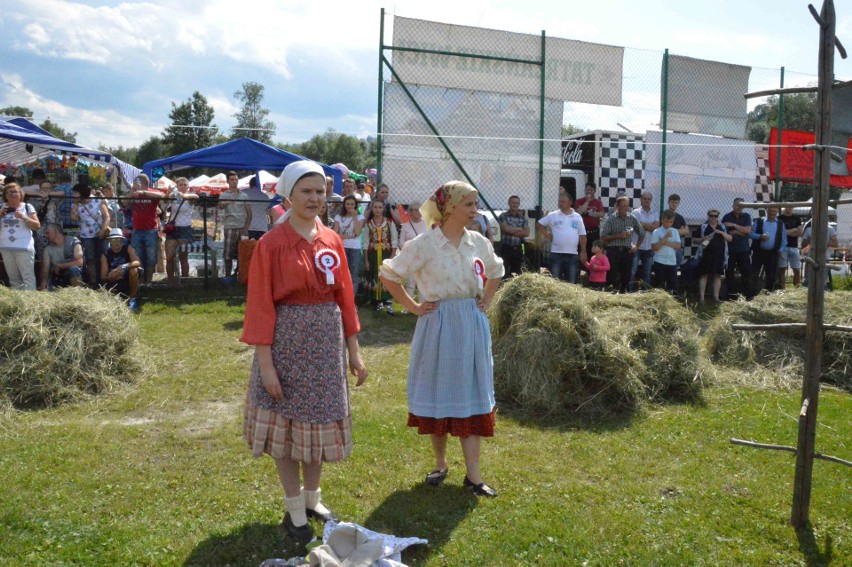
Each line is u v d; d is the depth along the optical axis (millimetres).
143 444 4434
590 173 13656
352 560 2875
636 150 13477
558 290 5859
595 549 3195
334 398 3139
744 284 11555
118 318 6113
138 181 10336
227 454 4262
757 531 3377
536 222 10258
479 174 10406
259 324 3035
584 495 3760
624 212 10328
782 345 6887
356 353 3363
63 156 15375
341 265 3252
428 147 10117
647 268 10812
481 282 3725
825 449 4566
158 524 3352
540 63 10602
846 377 6531
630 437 4777
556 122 10812
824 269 3254
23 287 8211
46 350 5477
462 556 3117
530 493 3791
